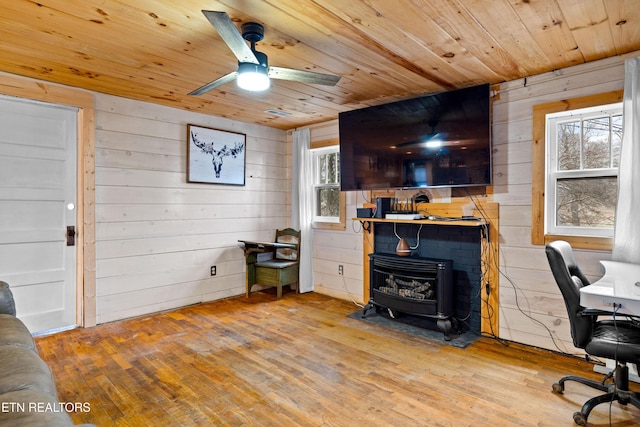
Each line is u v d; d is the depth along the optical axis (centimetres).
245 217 469
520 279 304
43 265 324
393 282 357
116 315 361
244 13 200
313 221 478
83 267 340
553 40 231
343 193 441
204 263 429
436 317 321
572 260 235
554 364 268
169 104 385
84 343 304
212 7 194
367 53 252
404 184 354
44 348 293
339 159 451
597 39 230
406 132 351
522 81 300
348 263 438
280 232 497
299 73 231
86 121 337
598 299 169
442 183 329
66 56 262
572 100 274
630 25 211
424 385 238
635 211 241
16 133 309
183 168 409
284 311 396
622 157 247
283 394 227
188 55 260
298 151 486
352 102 376
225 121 446
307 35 226
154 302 388
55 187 329
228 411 208
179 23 213
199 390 231
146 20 210
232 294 457
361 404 216
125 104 363
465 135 315
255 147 479
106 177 352
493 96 315
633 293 168
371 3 189
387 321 362
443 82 311
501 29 216
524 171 300
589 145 282
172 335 324
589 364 267
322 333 330
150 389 232
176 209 404
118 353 285
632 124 243
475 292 331
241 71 212
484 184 306
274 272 448
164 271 396
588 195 282
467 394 228
